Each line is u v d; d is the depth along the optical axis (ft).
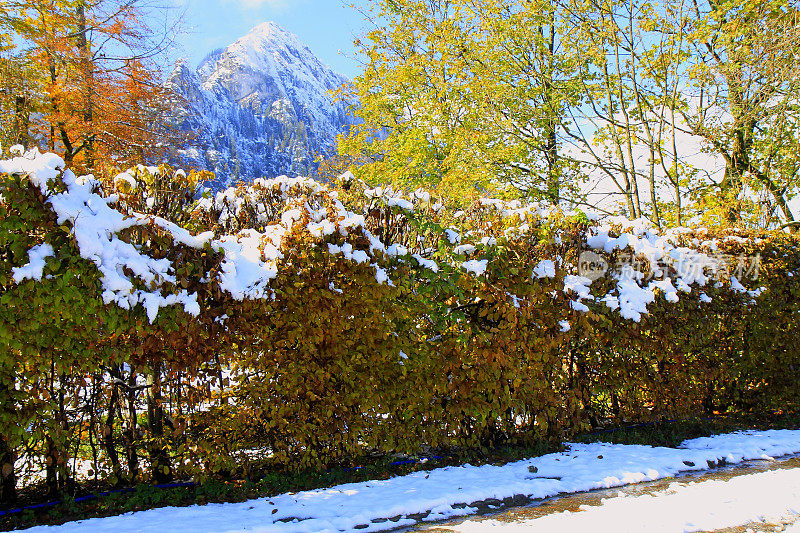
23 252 11.90
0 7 43.91
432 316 17.61
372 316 15.88
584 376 20.77
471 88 50.85
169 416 14.79
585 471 16.46
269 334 14.93
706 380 24.40
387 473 16.61
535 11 48.01
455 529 12.04
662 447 19.75
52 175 12.09
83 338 12.58
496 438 19.30
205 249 14.05
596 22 44.73
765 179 44.47
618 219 22.62
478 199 19.65
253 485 15.12
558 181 50.47
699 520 12.21
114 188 14.28
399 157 58.54
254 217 18.71
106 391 14.03
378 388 16.46
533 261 18.85
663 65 44.21
